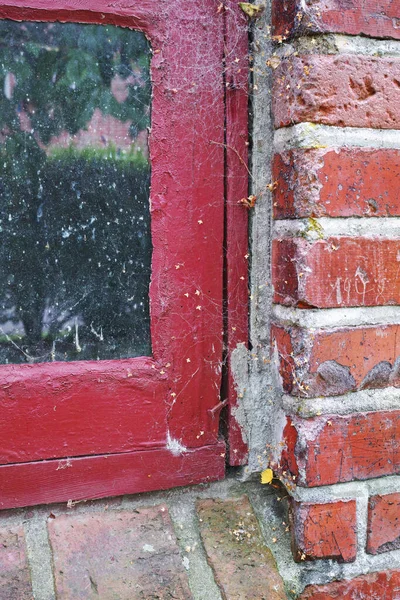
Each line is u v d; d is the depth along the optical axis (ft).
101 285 2.71
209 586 2.62
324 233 2.58
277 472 2.76
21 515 2.68
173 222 2.72
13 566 2.56
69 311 2.69
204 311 2.76
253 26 2.72
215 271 2.76
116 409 2.72
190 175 2.72
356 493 2.67
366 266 2.62
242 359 2.79
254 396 2.81
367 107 2.59
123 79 2.67
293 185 2.60
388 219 2.64
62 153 2.65
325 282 2.59
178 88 2.69
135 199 2.71
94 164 2.68
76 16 2.61
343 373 2.63
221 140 2.73
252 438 2.82
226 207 2.75
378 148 2.60
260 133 2.75
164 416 2.75
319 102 2.55
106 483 2.72
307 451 2.61
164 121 2.69
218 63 2.71
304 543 2.64
